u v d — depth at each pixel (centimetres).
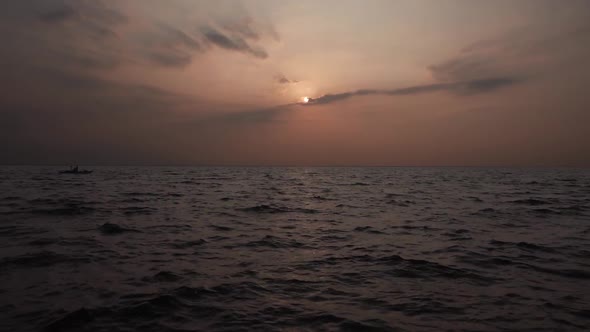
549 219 2016
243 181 6359
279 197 3344
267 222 1894
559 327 659
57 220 1758
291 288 872
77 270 974
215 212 2223
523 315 714
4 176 6950
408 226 1798
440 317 704
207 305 752
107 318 677
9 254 1115
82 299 768
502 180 7294
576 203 2847
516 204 2777
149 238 1416
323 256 1193
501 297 816
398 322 681
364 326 662
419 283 917
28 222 1692
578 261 1130
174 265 1049
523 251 1264
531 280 943
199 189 4200
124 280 902
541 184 5819
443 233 1612
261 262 1109
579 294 835
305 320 687
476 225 1822
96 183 4966
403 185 5509
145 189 4019
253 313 716
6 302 744
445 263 1105
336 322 679
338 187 4969
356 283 915
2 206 2217
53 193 3219
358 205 2727
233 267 1048
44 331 620
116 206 2350
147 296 791
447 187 5009
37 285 852
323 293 839
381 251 1266
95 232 1488
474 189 4584
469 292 850
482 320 690
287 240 1450
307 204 2772
